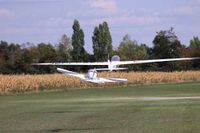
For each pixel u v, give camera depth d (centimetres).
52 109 3944
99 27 19050
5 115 3416
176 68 15325
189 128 2436
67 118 3108
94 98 5916
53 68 13450
